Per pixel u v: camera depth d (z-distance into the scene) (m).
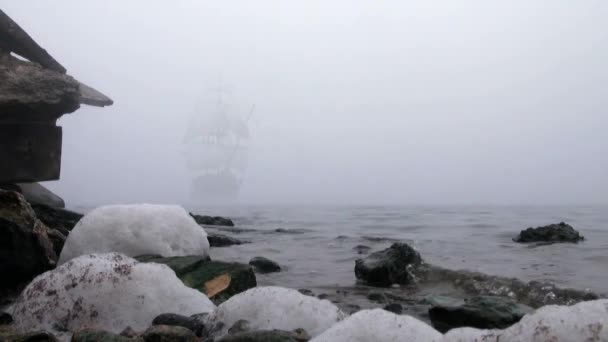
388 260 6.16
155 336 3.13
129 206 6.26
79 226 5.95
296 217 21.97
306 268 7.14
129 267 3.98
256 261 6.99
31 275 5.15
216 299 4.80
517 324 2.80
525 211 32.16
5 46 9.06
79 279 3.89
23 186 12.84
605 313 2.63
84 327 3.64
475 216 23.03
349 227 15.03
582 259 7.64
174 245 6.15
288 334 3.03
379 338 2.86
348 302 5.07
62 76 9.55
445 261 7.22
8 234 4.99
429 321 4.34
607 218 22.11
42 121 9.50
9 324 3.78
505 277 5.98
